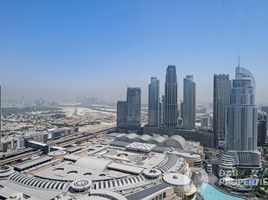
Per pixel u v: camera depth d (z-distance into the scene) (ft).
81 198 522.06
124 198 528.63
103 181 654.12
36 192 591.37
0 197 573.33
